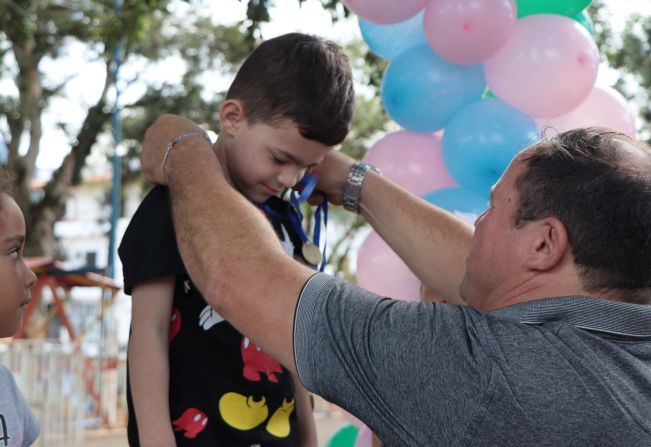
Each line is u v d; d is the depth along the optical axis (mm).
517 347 1474
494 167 3227
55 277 14359
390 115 3584
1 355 8797
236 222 1729
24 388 8844
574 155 1595
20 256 1981
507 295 1641
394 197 2287
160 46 21812
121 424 12406
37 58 20891
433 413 1454
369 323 1542
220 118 2182
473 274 1715
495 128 3242
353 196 2334
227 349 2088
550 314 1527
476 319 1532
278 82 2096
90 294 28797
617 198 1530
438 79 3391
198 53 22188
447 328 1512
